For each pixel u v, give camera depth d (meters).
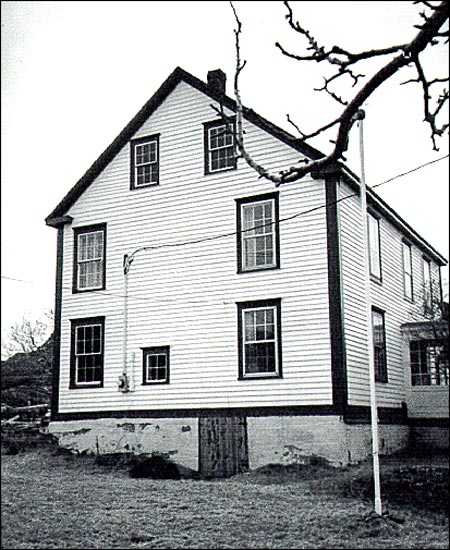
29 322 46.72
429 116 5.82
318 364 20.72
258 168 5.78
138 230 24.39
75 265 25.44
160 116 24.62
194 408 22.36
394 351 24.97
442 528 13.07
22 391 38.62
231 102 23.23
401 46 5.28
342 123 5.50
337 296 20.75
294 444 20.58
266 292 21.80
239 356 21.91
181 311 23.12
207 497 15.82
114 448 23.44
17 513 13.88
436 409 24.95
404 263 27.52
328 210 21.20
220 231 22.89
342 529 12.70
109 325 24.38
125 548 11.60
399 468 16.95
